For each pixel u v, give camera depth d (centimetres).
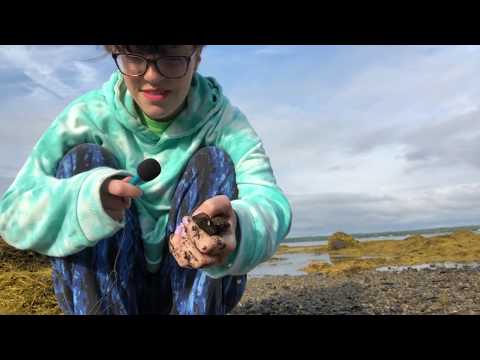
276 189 69
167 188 74
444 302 114
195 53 64
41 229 62
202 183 69
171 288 73
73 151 68
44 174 67
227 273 57
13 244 64
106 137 74
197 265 52
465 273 161
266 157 74
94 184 57
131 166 75
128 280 69
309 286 153
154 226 75
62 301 67
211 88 76
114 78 75
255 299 133
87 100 75
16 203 63
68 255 64
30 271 138
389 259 228
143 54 60
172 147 75
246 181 69
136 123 72
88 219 58
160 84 62
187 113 72
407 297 123
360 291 137
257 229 58
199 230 52
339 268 201
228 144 75
